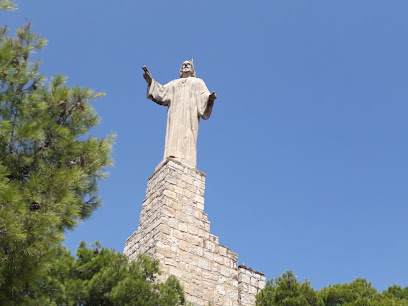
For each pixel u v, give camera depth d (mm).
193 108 21828
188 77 23094
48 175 10141
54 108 11195
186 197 19406
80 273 14984
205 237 18922
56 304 13359
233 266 19078
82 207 11273
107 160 11539
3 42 10805
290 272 16922
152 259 15320
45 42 11258
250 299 18547
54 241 9609
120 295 13586
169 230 18031
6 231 8617
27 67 10883
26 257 9336
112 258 14914
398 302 17250
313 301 16266
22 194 9367
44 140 10641
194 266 17859
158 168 20547
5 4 10648
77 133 11438
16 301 9898
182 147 20812
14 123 10484
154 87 22078
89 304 14359
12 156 10219
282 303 15961
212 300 17625
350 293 18062
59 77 11469
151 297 13727
